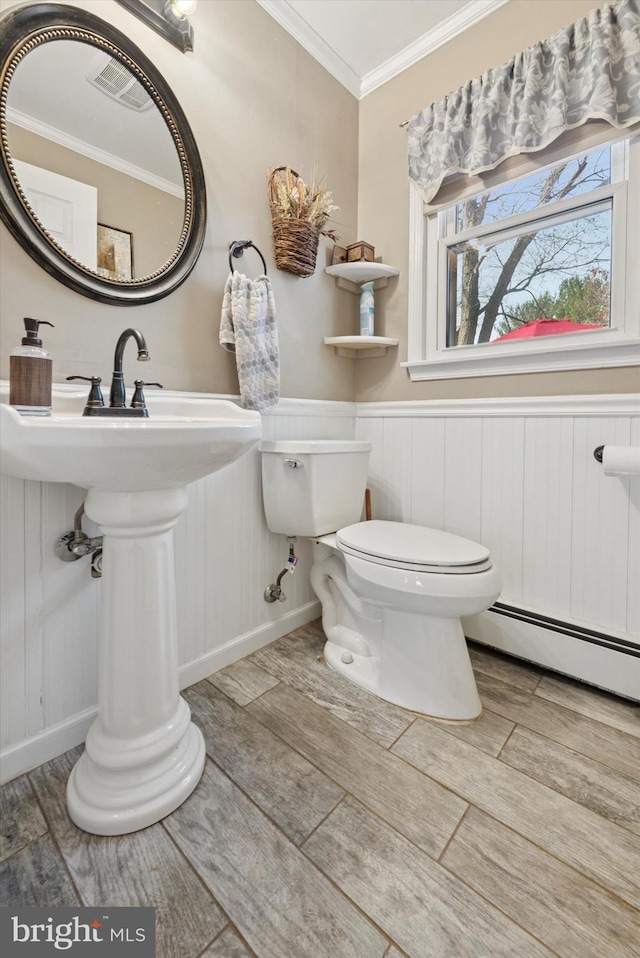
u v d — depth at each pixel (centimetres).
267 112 154
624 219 133
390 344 182
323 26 164
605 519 135
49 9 100
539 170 145
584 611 140
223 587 148
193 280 133
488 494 159
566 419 140
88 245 109
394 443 185
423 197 166
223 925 72
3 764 101
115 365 102
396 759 108
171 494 96
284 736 116
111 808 89
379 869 81
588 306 143
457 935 71
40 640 106
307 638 170
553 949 69
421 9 157
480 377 161
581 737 116
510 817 92
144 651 95
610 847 86
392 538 135
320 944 70
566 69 130
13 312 98
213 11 136
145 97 120
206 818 92
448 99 156
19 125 98
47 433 67
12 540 101
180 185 128
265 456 152
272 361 145
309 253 160
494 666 151
